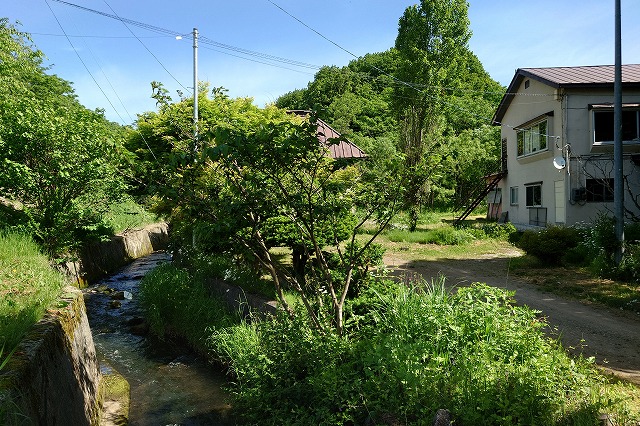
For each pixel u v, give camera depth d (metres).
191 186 5.26
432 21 25.44
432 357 4.39
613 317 7.63
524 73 18.77
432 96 25.84
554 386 3.98
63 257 10.92
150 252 18.98
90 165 10.41
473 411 3.59
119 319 9.73
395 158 5.33
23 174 9.87
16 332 4.31
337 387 4.29
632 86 15.80
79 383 5.12
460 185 33.00
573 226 15.11
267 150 4.38
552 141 16.98
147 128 12.22
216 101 13.69
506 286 10.09
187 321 8.43
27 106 10.38
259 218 5.29
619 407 3.91
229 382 6.71
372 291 5.94
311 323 5.50
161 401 6.27
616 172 11.08
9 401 2.98
